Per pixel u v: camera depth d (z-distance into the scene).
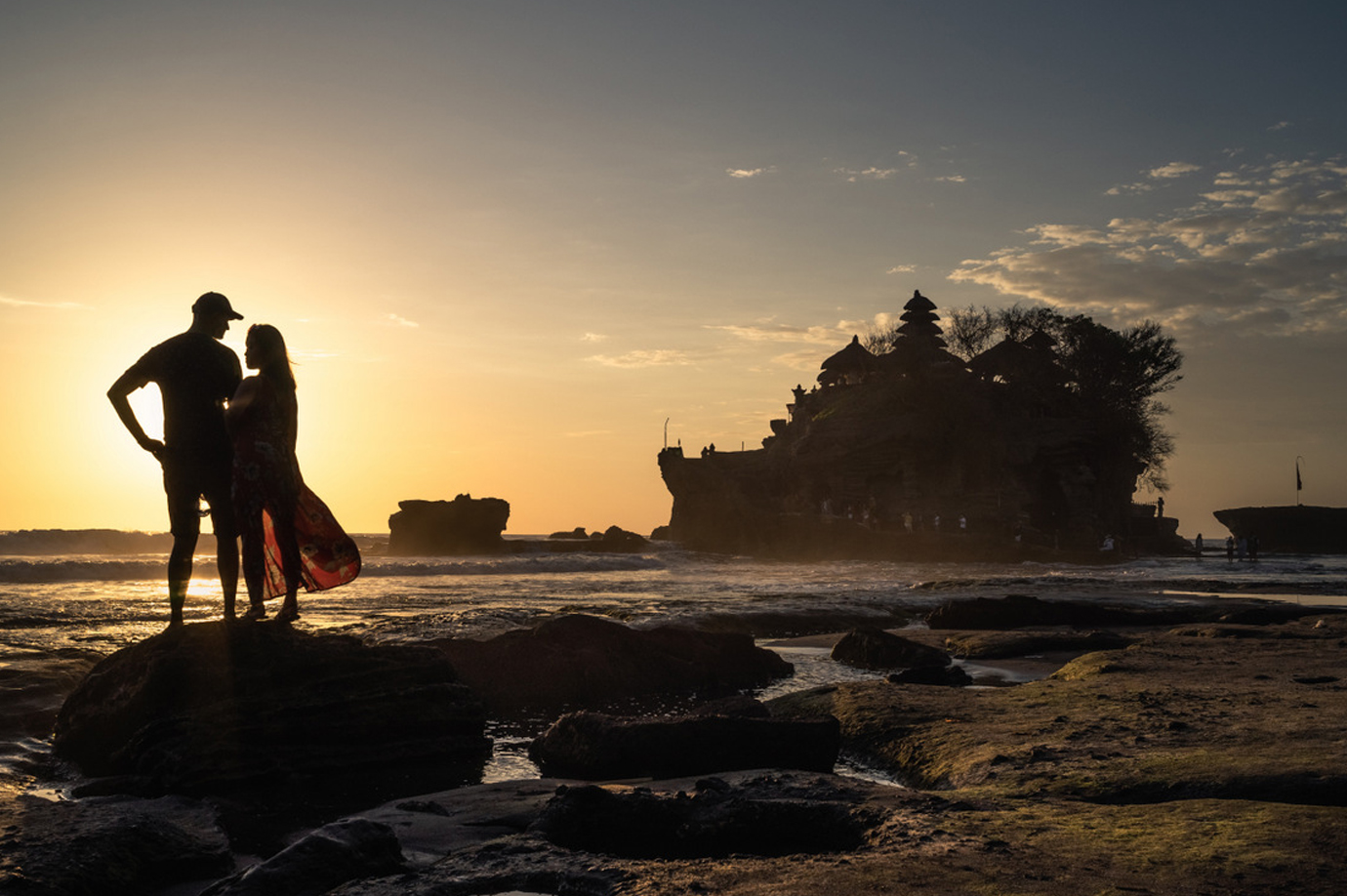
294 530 7.59
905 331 95.88
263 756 6.55
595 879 3.39
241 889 3.40
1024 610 18.55
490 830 4.58
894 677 10.38
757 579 40.94
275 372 7.48
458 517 77.12
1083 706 7.56
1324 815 4.05
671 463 87.38
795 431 92.69
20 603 20.06
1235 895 3.05
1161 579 37.97
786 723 6.63
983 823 4.06
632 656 11.19
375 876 3.58
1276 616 18.17
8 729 7.62
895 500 77.88
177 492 7.36
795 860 3.58
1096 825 4.01
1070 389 83.44
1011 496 76.19
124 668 7.21
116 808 4.83
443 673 7.88
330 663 7.36
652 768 6.52
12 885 3.60
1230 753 5.38
